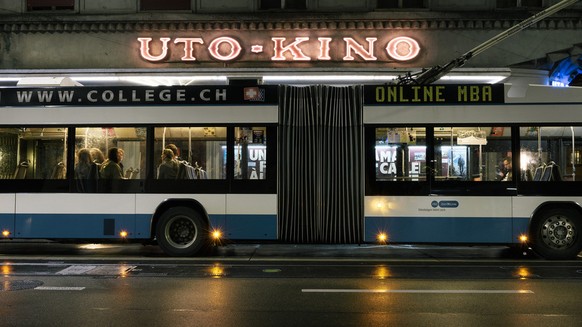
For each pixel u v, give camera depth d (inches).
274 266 344.5
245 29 611.2
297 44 607.2
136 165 381.7
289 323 209.0
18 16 616.7
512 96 373.1
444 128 374.6
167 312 224.8
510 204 368.8
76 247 450.9
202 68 604.1
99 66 616.1
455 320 213.8
